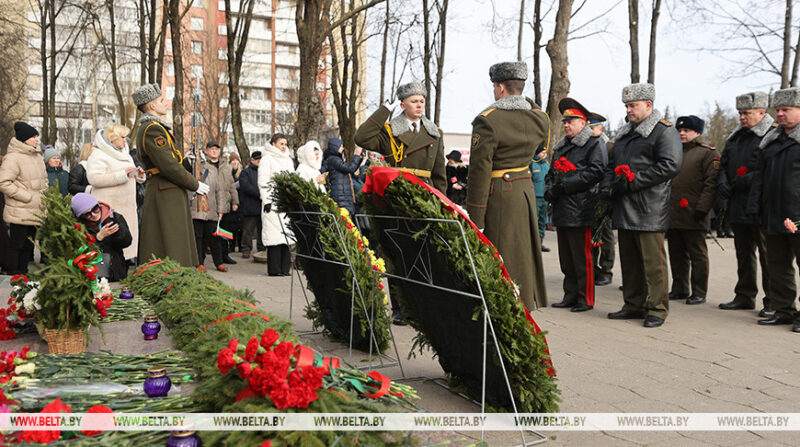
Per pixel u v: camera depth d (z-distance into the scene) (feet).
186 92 138.00
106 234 18.88
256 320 11.55
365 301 14.70
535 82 73.26
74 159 131.13
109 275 21.50
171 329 13.74
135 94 21.15
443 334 12.01
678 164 19.35
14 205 27.96
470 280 10.25
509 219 15.98
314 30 44.68
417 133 18.52
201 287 15.46
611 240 28.96
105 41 90.94
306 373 7.43
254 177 38.04
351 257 14.53
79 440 7.89
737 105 22.53
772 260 19.88
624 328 19.27
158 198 20.98
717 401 12.37
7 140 121.80
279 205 16.24
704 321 20.43
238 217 41.42
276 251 30.09
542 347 10.18
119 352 13.26
